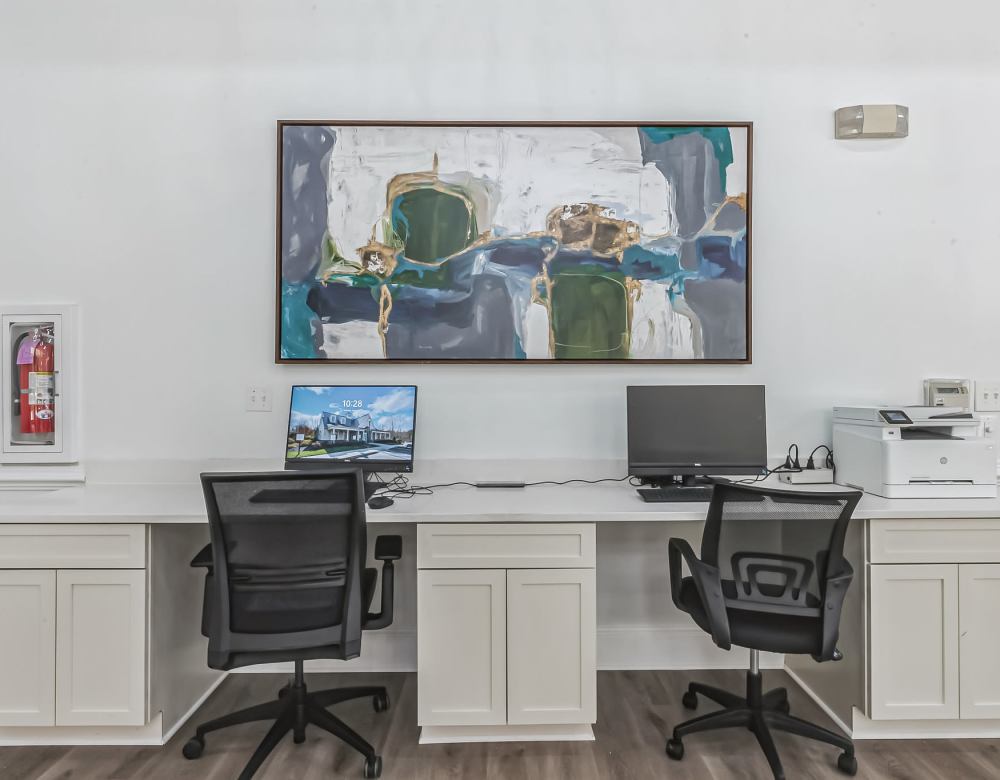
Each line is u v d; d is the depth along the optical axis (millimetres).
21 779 1786
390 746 1934
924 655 1920
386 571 1863
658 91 2443
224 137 2430
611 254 2422
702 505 1995
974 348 2459
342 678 2387
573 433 2441
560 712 1902
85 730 1954
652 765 1842
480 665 1902
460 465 2424
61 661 1892
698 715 2111
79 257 2436
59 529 1887
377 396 2324
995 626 1918
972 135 2459
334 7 2420
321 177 2404
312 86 2428
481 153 2408
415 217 2410
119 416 2441
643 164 2416
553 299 2422
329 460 2283
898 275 2459
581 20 2430
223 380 2441
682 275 2428
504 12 2422
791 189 2453
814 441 2459
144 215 2432
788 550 1736
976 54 2447
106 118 2426
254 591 1691
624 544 2453
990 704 1918
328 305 2412
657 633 2455
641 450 2266
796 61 2441
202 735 1898
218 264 2439
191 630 2160
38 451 2426
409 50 2424
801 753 1911
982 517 1905
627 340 2430
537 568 1897
